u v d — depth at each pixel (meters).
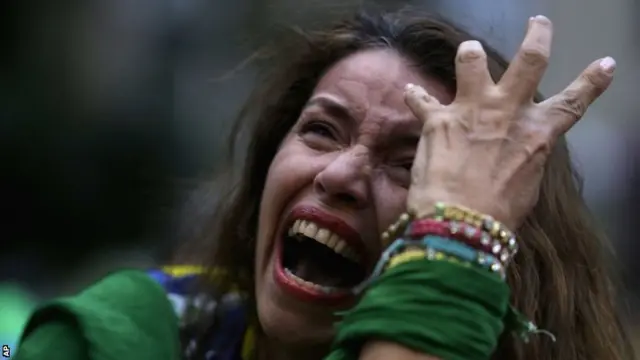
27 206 5.89
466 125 1.04
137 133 5.78
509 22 4.16
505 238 1.00
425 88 1.29
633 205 4.92
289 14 1.54
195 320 1.46
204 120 5.66
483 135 1.03
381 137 1.26
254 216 1.52
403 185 1.26
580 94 1.07
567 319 1.35
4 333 2.39
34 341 1.12
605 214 4.91
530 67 1.05
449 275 0.96
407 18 1.36
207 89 5.64
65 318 1.13
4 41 5.81
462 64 1.07
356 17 1.41
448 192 1.01
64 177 5.87
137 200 5.72
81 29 5.86
